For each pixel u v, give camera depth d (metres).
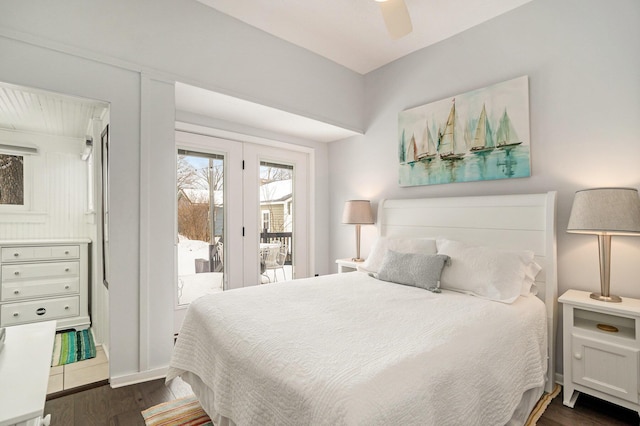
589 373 1.84
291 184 3.88
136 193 2.15
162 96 2.25
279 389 1.07
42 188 3.48
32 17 1.79
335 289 2.14
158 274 2.24
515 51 2.48
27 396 0.94
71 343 2.78
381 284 2.33
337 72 3.39
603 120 2.08
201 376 1.60
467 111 2.72
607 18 2.06
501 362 1.42
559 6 2.27
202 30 2.43
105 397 1.95
